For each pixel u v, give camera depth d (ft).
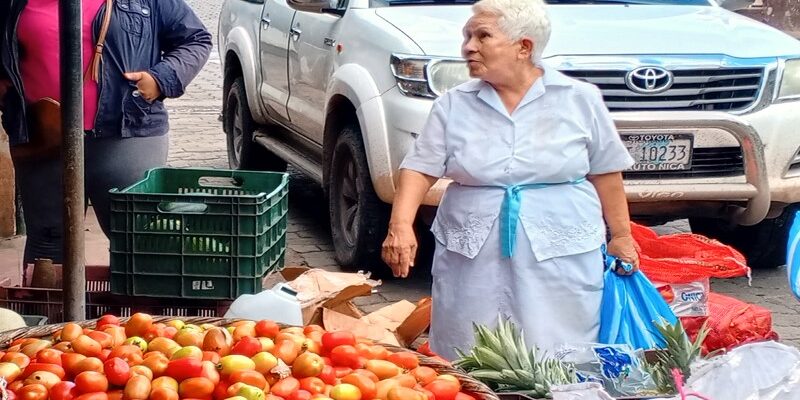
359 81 21.20
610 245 14.49
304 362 9.98
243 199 14.69
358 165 21.47
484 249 13.93
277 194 15.76
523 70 13.60
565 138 13.73
